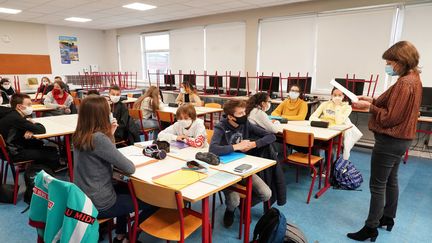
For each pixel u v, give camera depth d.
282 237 1.78
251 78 6.30
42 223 1.44
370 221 2.08
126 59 9.25
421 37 4.33
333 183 3.17
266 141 2.21
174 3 5.43
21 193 2.90
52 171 2.78
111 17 7.02
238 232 2.26
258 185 2.12
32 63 8.04
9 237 2.18
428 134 4.27
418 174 3.55
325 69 5.36
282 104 4.00
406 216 2.53
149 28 8.27
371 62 4.82
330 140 2.96
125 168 1.66
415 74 1.79
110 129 1.68
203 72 7.29
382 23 4.63
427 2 4.20
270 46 6.04
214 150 2.06
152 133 4.80
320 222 2.43
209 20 6.87
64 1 5.26
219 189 1.55
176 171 1.78
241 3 5.46
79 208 1.34
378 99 1.94
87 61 9.32
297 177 3.32
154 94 4.39
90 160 1.61
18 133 2.74
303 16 5.46
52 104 4.68
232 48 6.62
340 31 5.07
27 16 6.87
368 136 4.80
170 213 1.79
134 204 1.63
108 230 2.04
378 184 2.00
